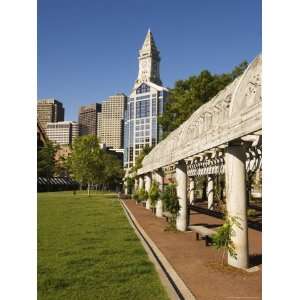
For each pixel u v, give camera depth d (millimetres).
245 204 8430
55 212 23844
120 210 26203
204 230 11898
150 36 185125
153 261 8781
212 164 21219
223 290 6504
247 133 7047
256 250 10336
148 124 141500
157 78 185375
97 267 8094
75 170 50406
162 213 19672
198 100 34844
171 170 23625
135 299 5840
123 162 153000
